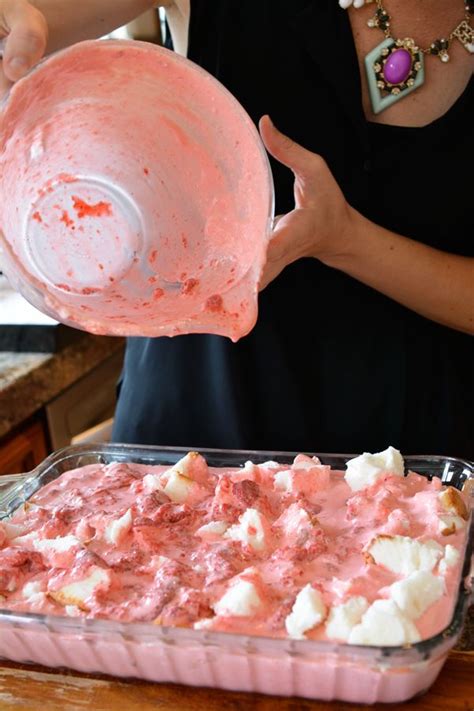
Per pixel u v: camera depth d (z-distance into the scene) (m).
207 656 0.80
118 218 0.88
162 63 0.85
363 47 1.20
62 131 0.87
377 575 0.87
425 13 1.16
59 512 1.06
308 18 1.17
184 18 1.23
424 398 1.31
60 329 1.79
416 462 1.11
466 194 1.25
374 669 0.76
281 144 0.99
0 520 1.09
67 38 1.13
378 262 1.16
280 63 1.21
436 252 1.22
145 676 0.85
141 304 0.91
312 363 1.30
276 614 0.83
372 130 1.20
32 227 0.87
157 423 1.35
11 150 0.84
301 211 1.02
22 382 1.69
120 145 0.89
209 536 0.98
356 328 1.28
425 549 0.89
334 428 1.31
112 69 0.85
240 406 1.29
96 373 2.00
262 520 0.96
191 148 0.90
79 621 0.82
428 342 1.31
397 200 1.24
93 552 0.93
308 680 0.79
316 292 1.28
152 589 0.87
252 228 0.87
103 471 1.18
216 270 0.90
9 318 1.83
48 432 1.83
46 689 0.86
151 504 1.03
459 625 0.77
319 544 0.93
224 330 0.86
